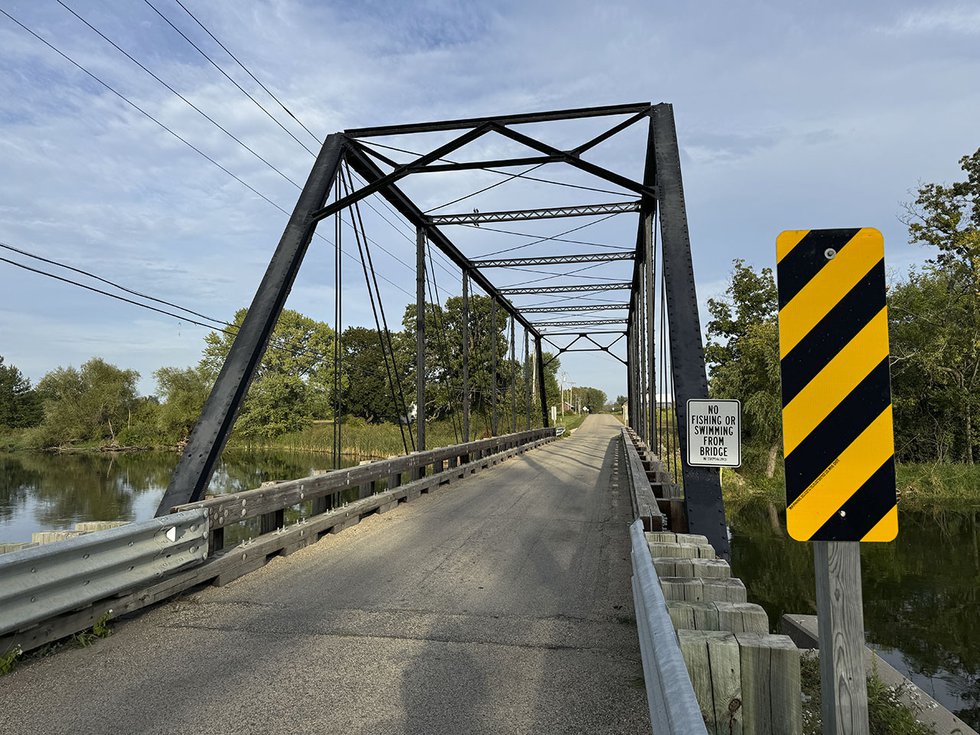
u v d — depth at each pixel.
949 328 27.58
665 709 1.68
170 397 64.75
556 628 4.71
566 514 10.13
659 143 10.03
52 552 3.88
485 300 52.59
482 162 10.89
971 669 8.48
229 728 3.14
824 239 2.04
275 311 8.82
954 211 28.02
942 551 16.06
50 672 3.84
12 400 80.50
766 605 11.72
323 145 10.99
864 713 1.88
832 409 1.99
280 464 38.44
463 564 6.74
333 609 5.16
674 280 8.62
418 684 3.70
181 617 4.94
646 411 21.12
